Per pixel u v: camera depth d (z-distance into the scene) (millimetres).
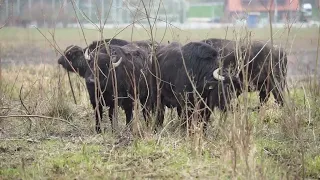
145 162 15805
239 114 16047
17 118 21281
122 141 18000
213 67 19234
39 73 31406
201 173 14789
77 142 18406
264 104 19844
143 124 19469
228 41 23641
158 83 19719
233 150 15188
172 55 20531
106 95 20375
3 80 27141
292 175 14766
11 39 49719
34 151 17406
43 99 22344
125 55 21000
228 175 14539
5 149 17453
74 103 24578
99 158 16359
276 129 19547
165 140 18078
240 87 18953
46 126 20281
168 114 22297
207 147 17156
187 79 19547
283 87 17875
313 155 16828
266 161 15648
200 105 19297
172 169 15250
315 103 21516
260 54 24109
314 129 19125
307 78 26188
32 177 14789
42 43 48312
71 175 14875
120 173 14891
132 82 20875
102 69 20203
